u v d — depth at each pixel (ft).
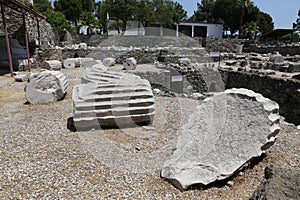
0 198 8.42
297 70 43.14
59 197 8.53
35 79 20.98
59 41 68.90
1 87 28.14
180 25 103.09
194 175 9.50
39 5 86.79
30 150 12.06
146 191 8.96
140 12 70.64
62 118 17.13
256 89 38.47
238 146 10.86
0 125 15.70
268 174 7.11
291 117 31.35
